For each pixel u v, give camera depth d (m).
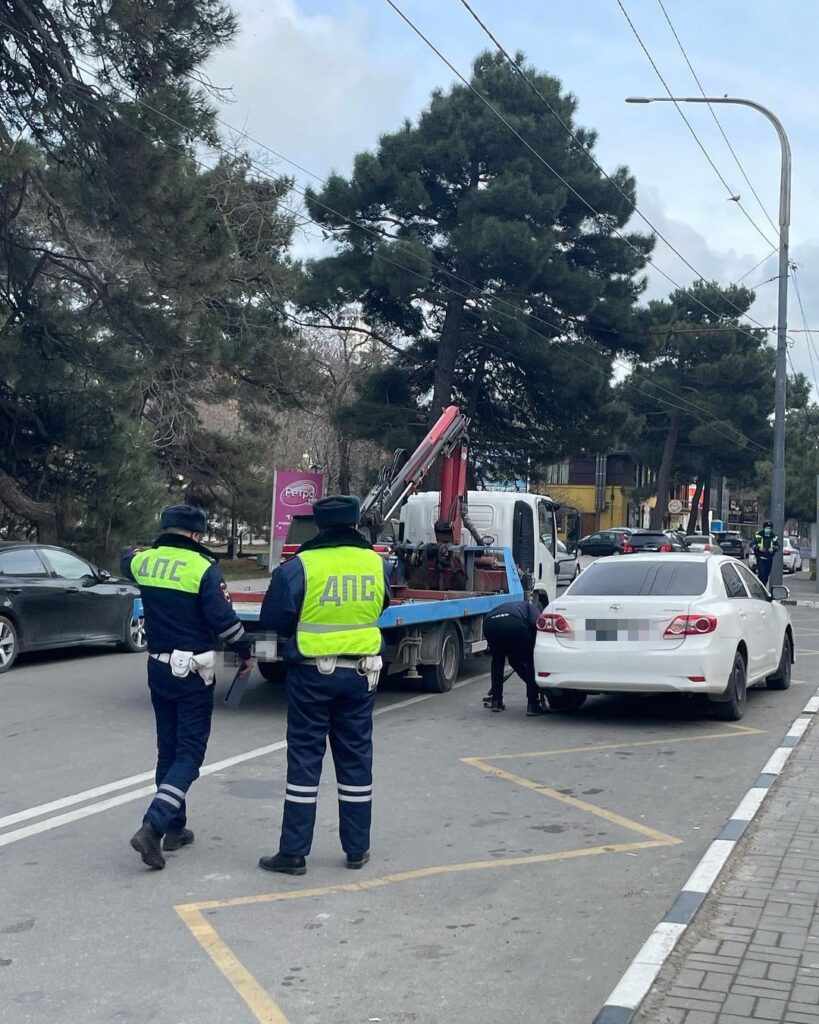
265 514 34.91
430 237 35.56
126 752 9.59
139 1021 4.49
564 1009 4.63
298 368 32.03
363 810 6.48
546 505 18.03
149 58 19.50
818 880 6.18
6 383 21.52
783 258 27.86
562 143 35.25
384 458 45.81
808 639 20.33
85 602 15.50
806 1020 4.45
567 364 34.66
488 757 9.59
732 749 9.94
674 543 36.50
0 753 9.53
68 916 5.66
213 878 6.27
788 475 50.72
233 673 14.18
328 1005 4.66
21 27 18.72
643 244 37.75
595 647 10.79
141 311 20.94
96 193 19.64
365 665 6.38
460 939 5.39
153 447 28.48
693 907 5.69
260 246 31.22
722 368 60.19
